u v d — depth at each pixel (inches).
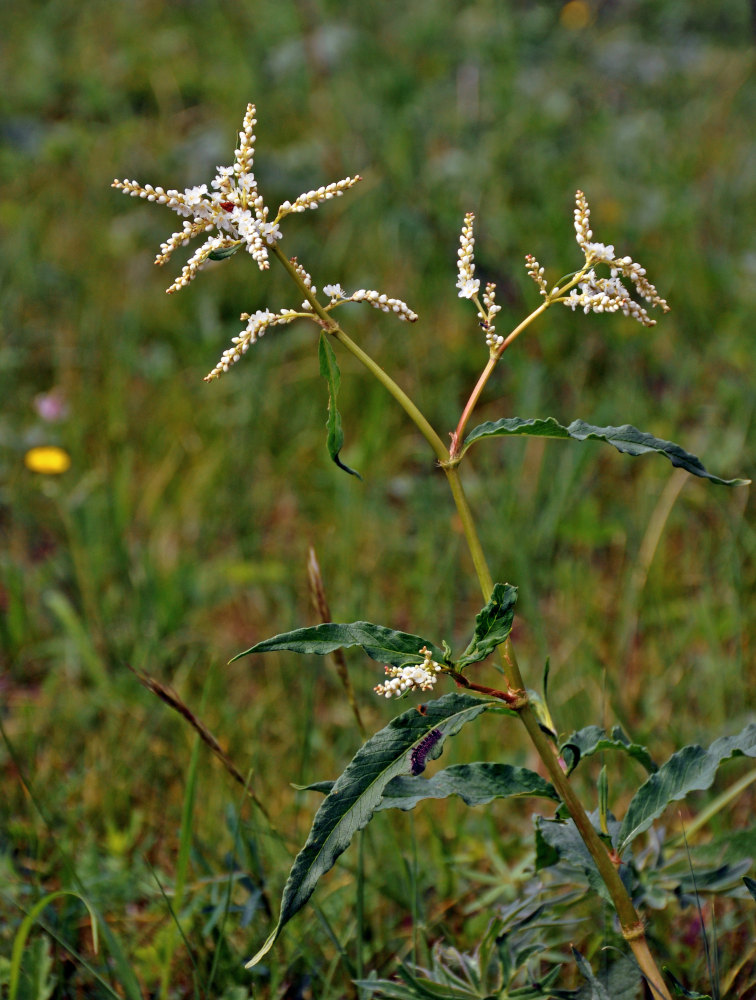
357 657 111.2
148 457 151.2
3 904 80.3
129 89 252.7
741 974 72.6
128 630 120.7
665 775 57.9
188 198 50.9
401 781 57.6
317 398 157.5
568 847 59.4
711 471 135.7
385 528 135.7
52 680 112.0
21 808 93.1
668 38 295.4
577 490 135.6
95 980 72.6
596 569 129.6
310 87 245.8
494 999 62.1
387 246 183.6
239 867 79.7
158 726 104.2
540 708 57.4
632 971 62.7
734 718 100.6
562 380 159.2
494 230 188.2
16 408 157.8
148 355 171.5
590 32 291.9
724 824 88.0
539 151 215.9
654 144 223.6
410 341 164.4
